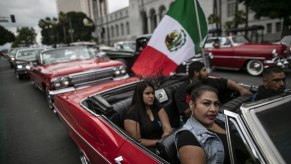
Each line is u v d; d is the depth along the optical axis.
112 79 6.29
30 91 9.44
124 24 72.31
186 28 3.86
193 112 1.77
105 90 3.55
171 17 3.85
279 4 21.11
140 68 3.99
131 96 3.56
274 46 8.77
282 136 1.37
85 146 2.77
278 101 1.52
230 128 1.45
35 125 5.48
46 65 6.91
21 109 6.91
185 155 1.59
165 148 1.93
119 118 2.87
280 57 8.41
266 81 2.74
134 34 65.06
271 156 1.26
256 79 8.71
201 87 1.76
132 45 15.07
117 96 3.52
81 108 2.94
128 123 2.70
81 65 6.28
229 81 3.58
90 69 6.00
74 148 4.20
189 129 1.70
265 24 31.88
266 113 1.42
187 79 3.80
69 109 3.19
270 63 8.55
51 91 5.71
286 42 9.73
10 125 5.61
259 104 1.45
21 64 12.30
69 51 7.52
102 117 2.56
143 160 1.86
